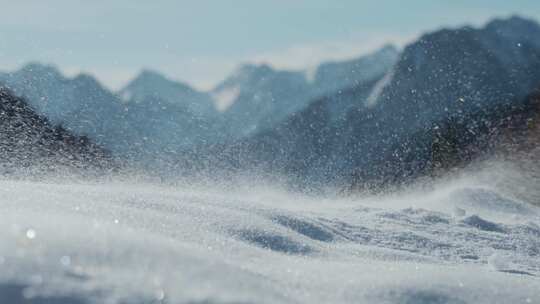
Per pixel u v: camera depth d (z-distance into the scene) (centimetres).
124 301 566
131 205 1271
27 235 648
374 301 811
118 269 625
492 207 2495
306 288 834
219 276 688
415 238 1659
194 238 1023
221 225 1205
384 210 2094
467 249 1622
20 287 546
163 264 667
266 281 782
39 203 1038
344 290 834
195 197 1484
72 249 636
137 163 3194
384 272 924
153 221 1072
